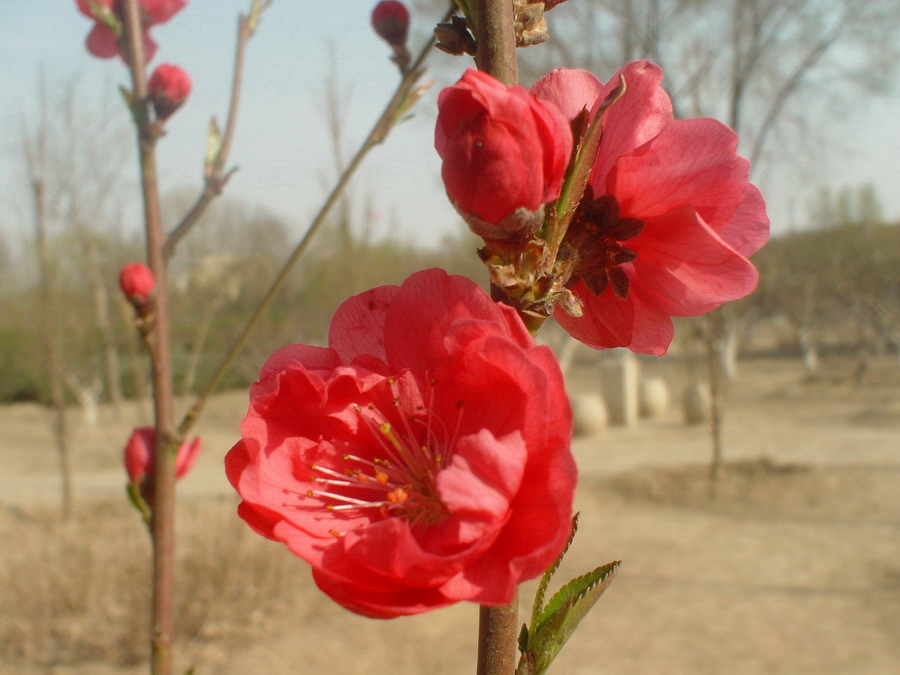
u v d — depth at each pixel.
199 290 15.12
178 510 9.08
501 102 0.84
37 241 9.47
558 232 0.90
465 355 0.93
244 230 16.86
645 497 9.72
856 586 6.43
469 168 0.84
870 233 19.66
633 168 1.02
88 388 17.23
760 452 12.23
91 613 6.12
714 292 1.06
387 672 5.29
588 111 0.94
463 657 5.52
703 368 26.17
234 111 1.75
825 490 9.55
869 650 5.23
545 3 1.06
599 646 5.51
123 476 12.20
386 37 1.88
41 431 16.84
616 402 16.28
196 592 6.05
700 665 5.12
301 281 16.09
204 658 5.57
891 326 19.64
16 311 15.91
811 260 19.38
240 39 1.80
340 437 1.04
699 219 0.99
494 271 0.90
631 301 1.08
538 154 0.85
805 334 24.55
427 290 0.98
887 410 15.85
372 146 1.83
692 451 12.76
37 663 5.54
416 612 0.82
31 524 8.87
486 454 0.83
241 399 18.98
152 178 1.67
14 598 6.34
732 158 1.01
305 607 6.42
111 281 10.80
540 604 0.98
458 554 0.80
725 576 6.83
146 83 1.67
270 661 5.49
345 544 0.87
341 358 1.05
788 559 7.22
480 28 0.98
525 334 0.88
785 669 5.02
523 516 0.83
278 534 0.94
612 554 7.55
